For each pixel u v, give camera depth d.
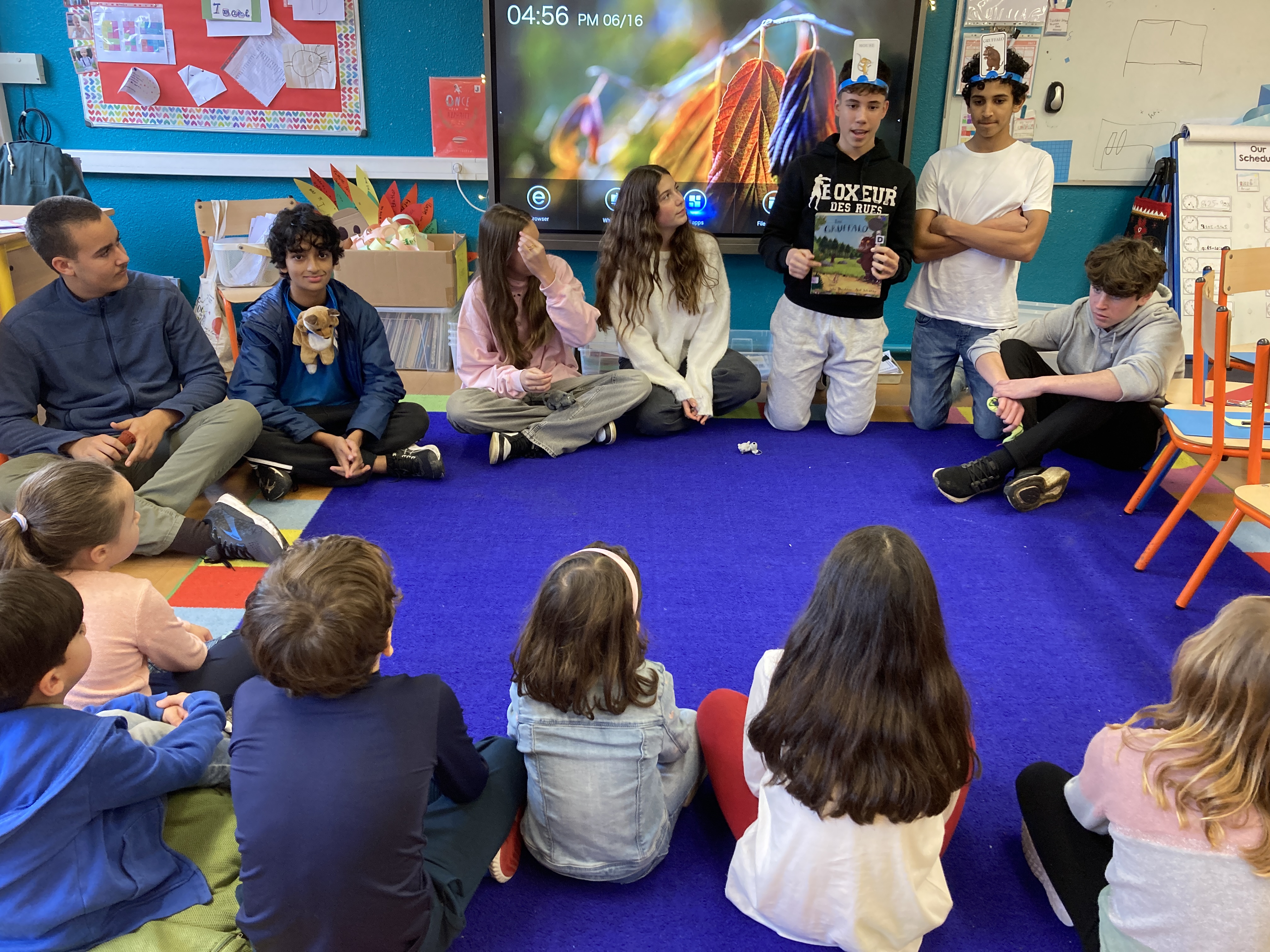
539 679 1.26
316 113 3.77
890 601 1.10
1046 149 3.81
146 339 2.49
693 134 3.69
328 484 2.76
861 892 1.16
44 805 1.06
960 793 1.34
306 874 1.04
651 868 1.41
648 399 3.17
